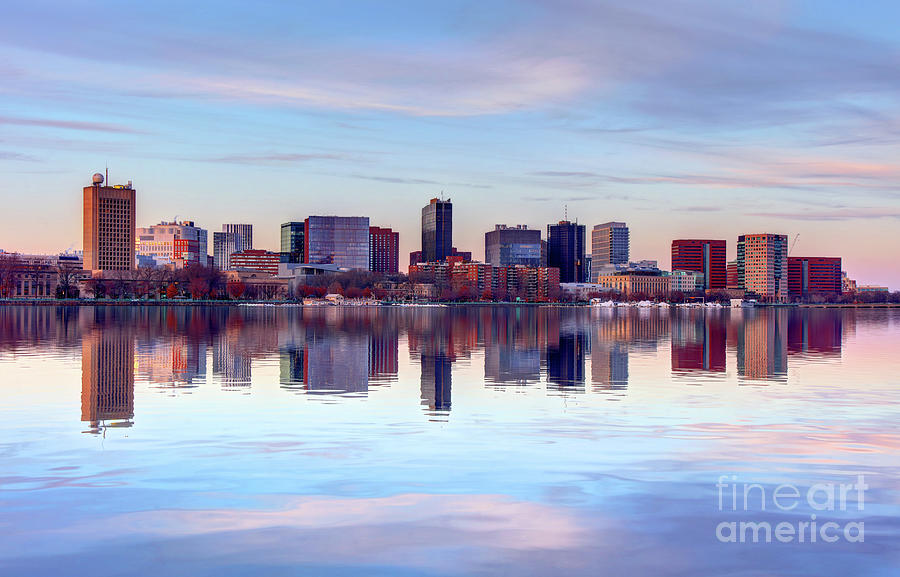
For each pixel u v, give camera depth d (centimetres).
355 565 2117
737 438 3747
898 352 9444
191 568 2094
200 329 13738
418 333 13050
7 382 5828
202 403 4828
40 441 3609
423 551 2216
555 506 2611
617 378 6391
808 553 2230
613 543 2286
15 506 2584
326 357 8188
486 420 4238
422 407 4703
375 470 3069
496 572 2083
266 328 14325
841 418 4356
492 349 9550
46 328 13888
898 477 3005
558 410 4609
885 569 2130
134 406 4681
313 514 2512
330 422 4150
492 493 2756
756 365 7625
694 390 5609
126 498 2677
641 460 3262
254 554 2186
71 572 2067
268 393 5309
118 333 12400
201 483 2870
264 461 3216
